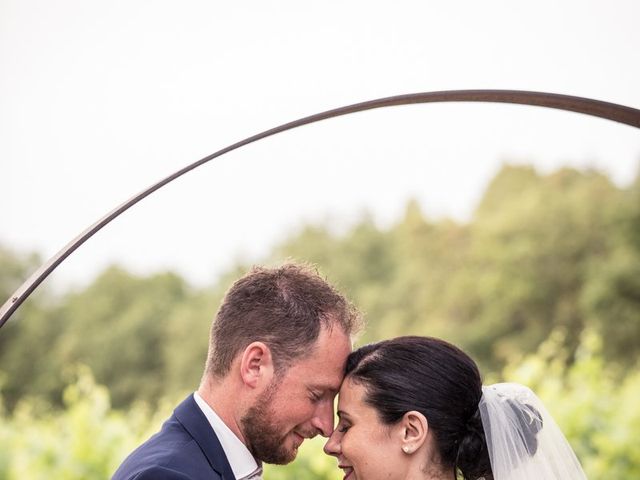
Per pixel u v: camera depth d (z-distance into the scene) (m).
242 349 2.28
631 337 11.04
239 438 2.28
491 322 11.71
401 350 2.35
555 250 11.63
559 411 5.71
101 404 6.05
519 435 2.36
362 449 2.30
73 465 5.79
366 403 2.32
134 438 6.18
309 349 2.28
